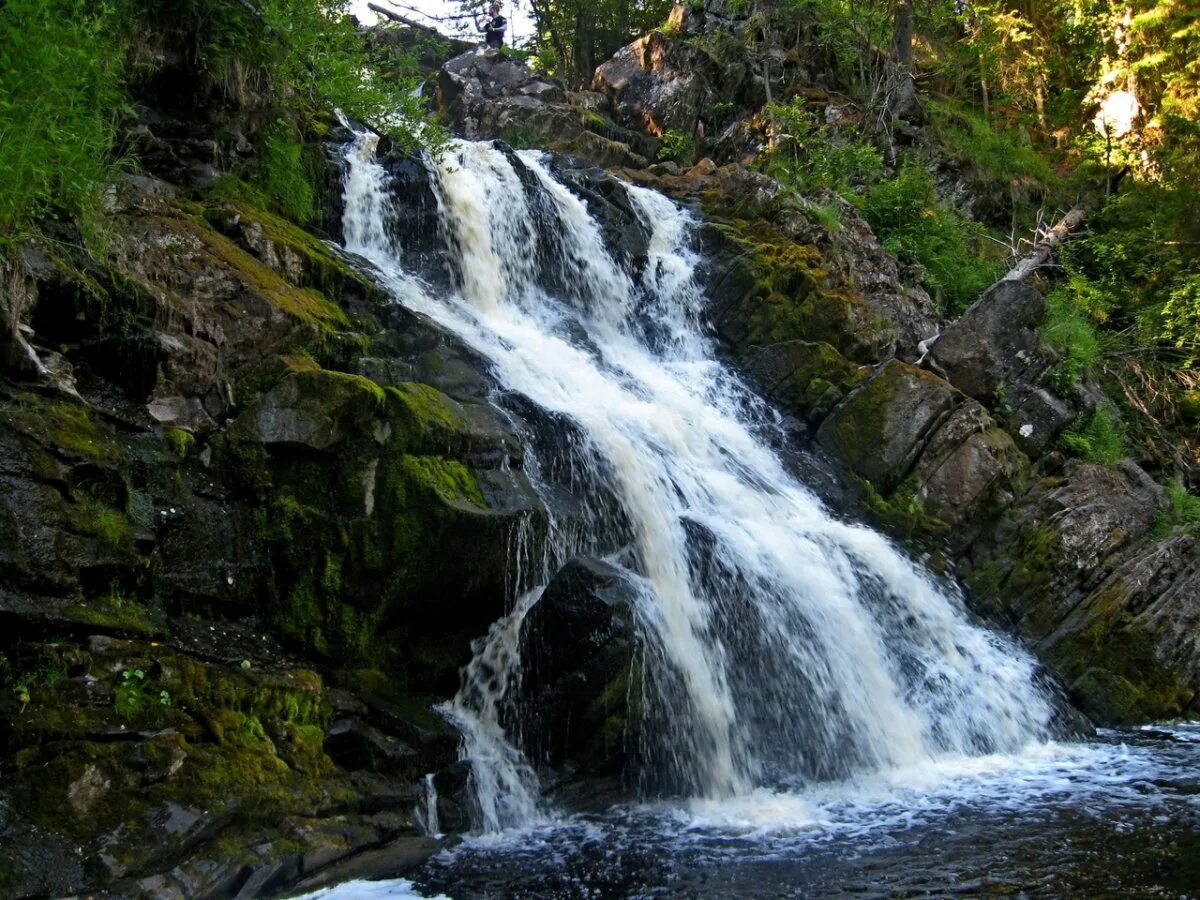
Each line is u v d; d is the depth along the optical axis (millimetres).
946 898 6566
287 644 8383
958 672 11656
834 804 8750
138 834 6098
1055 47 29688
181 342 8664
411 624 8867
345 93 14328
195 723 6859
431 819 7809
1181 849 7430
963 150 24891
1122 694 12172
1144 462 17000
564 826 8109
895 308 17500
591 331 15195
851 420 14219
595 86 26844
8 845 5730
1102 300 20266
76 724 6355
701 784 8969
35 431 7098
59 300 8031
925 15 30672
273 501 8539
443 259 13766
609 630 8570
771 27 26297
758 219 17891
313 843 6754
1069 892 6641
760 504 12133
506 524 8984
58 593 6926
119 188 9336
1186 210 21812
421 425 8969
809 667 10398
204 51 11625
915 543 13180
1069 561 13180
